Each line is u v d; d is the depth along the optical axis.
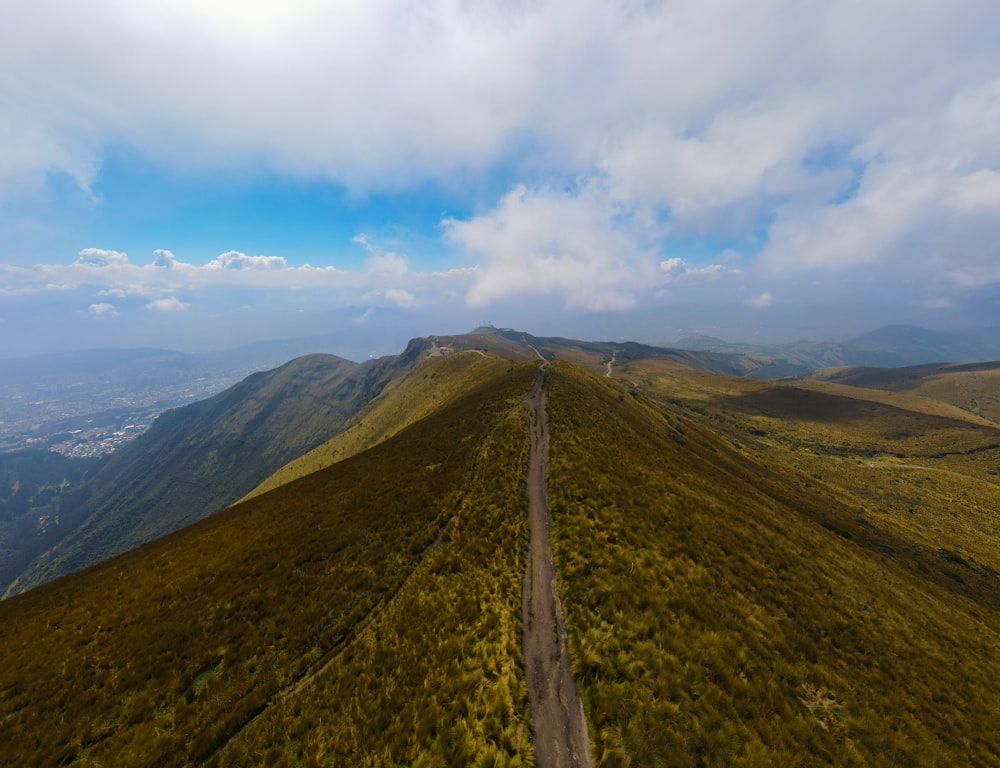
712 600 18.98
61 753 14.12
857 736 13.62
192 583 25.42
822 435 141.75
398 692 14.41
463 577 21.00
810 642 17.92
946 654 21.50
